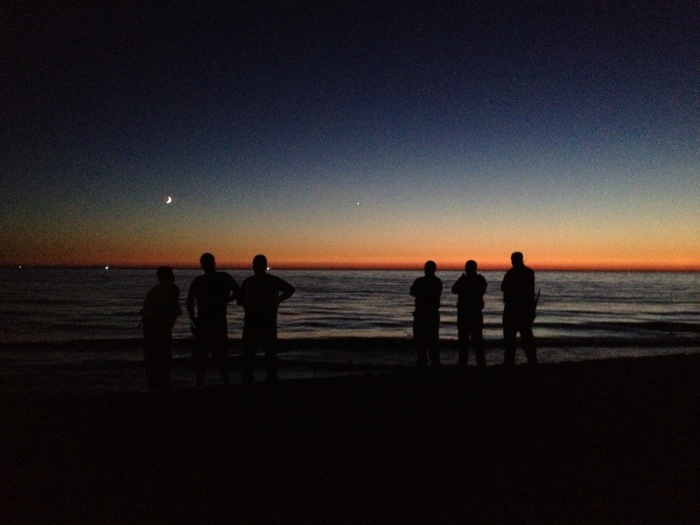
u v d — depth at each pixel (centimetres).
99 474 394
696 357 1071
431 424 532
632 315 3556
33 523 314
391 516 321
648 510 331
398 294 6631
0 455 437
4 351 1656
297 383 757
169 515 324
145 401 639
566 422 541
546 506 336
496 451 447
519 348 1708
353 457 430
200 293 683
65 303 4281
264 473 394
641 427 524
